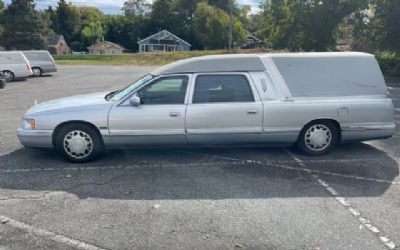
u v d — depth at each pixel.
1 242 3.45
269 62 5.79
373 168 5.47
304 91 5.80
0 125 8.43
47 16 80.81
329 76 5.88
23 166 5.53
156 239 3.50
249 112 5.64
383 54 24.53
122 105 5.57
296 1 27.52
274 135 5.79
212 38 75.81
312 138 5.93
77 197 4.45
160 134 5.59
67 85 17.92
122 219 3.89
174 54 49.19
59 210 4.10
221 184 4.85
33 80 20.55
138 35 90.88
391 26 21.67
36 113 5.61
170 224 3.79
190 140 5.69
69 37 92.56
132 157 5.93
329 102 5.80
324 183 4.89
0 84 16.06
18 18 54.88
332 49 28.34
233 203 4.29
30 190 4.65
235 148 6.41
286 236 3.55
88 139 5.63
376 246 3.38
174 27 88.38
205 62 5.71
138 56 48.91
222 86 5.68
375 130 5.97
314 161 5.77
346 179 5.04
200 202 4.31
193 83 5.64
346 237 3.54
